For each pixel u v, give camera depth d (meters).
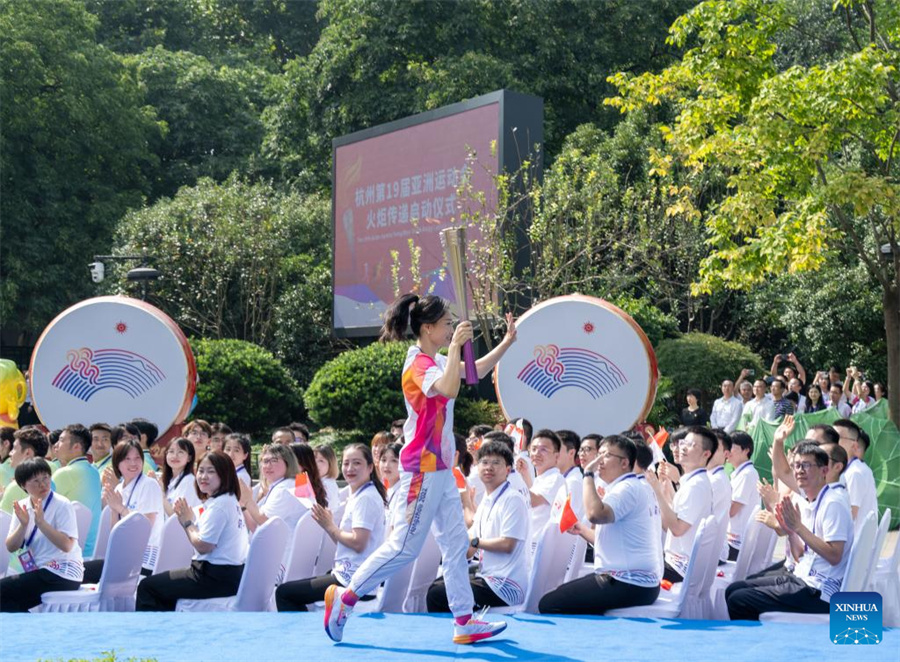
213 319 24.72
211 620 5.79
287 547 7.66
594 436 7.75
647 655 4.88
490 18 27.62
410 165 19.11
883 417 12.63
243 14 38.25
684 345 17.75
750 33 14.55
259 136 32.84
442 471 5.15
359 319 20.14
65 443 8.39
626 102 15.68
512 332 5.40
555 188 19.23
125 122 29.28
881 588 6.82
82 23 29.83
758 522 7.17
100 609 7.11
